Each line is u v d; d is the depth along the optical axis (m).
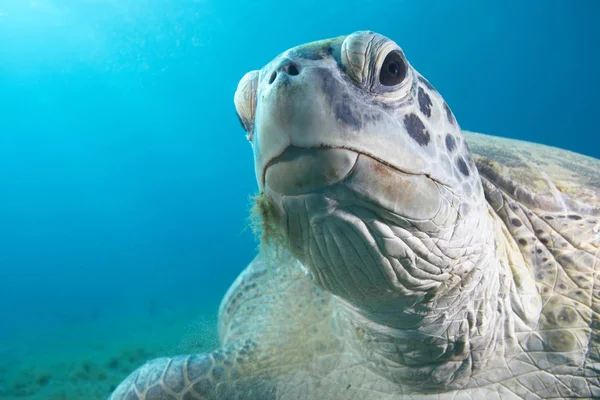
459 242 0.29
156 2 5.61
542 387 0.39
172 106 9.80
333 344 0.42
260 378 0.44
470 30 8.67
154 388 0.43
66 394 1.01
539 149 0.56
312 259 0.29
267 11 6.77
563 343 0.38
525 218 0.42
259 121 0.25
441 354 0.36
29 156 10.38
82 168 10.99
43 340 2.52
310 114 0.23
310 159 0.24
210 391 0.43
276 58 0.27
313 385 0.43
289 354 0.44
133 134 10.48
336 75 0.25
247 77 0.31
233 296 0.61
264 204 0.28
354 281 0.29
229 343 0.49
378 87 0.26
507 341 0.38
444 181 0.27
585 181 0.46
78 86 8.48
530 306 0.38
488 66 10.03
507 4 8.05
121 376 1.15
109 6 5.53
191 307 3.34
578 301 0.38
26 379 1.28
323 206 0.25
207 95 9.56
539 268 0.40
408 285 0.29
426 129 0.28
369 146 0.24
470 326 0.35
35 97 8.67
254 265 0.60
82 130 10.02
